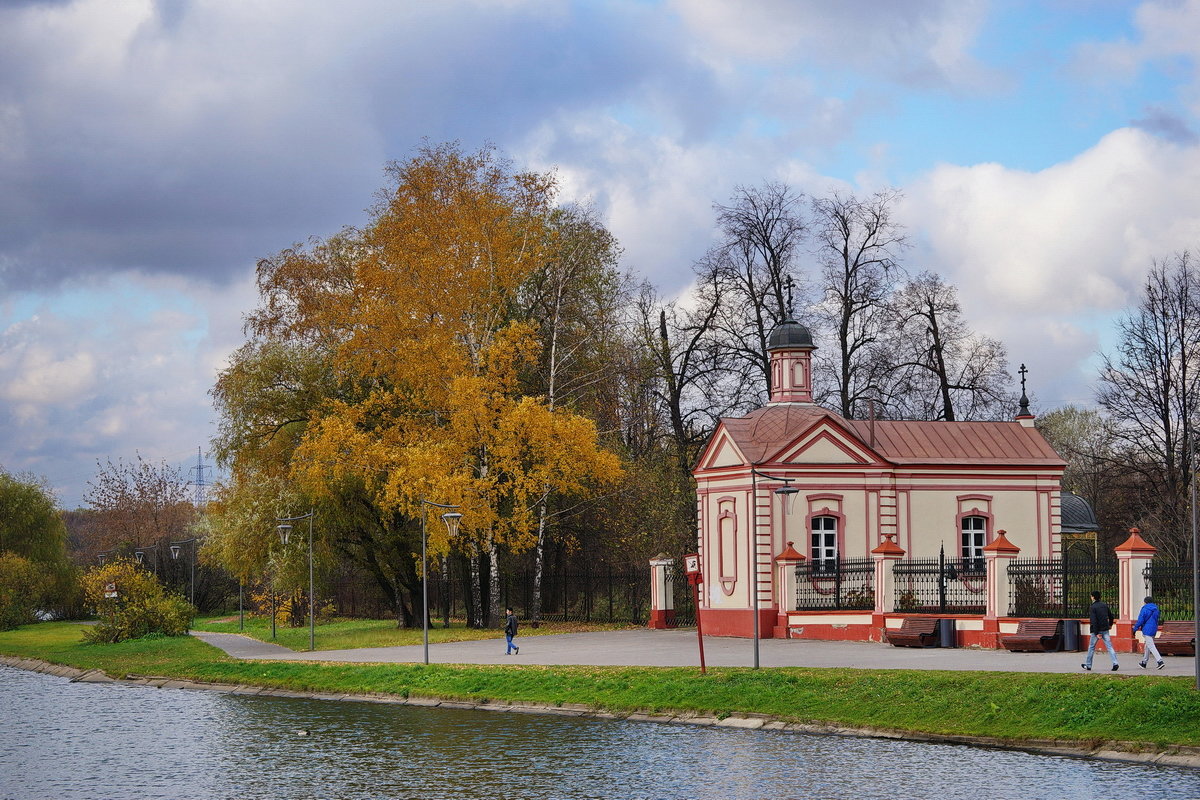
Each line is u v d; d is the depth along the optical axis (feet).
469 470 177.06
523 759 94.02
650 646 153.17
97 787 90.99
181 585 317.22
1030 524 168.55
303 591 221.66
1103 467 227.20
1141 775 79.66
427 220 182.09
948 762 86.17
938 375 222.89
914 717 97.91
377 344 181.06
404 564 206.49
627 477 200.44
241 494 207.72
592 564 220.43
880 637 146.20
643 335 226.38
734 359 220.02
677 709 109.70
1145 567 120.37
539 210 189.37
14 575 280.51
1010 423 174.81
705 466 173.47
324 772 92.84
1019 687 97.25
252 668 154.10
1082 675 99.04
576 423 177.37
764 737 99.25
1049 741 88.79
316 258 195.42
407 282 182.29
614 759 92.63
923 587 147.23
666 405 226.38
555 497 205.05
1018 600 133.90
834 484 163.02
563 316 200.23
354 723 115.03
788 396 173.68
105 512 356.38
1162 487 203.31
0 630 272.31
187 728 117.39
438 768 92.17
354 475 190.08
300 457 181.06
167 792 88.74
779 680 111.04
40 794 89.10
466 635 181.16
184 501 362.53
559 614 214.48
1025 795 75.36
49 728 119.75
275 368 199.00
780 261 220.64
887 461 164.04
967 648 133.90
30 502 295.89
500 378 183.32
